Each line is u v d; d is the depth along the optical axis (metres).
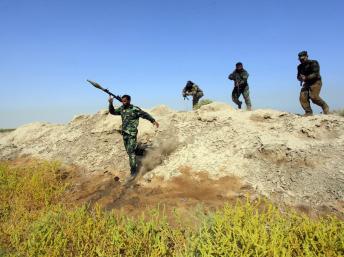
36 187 7.70
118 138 9.69
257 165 7.11
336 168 6.40
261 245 4.08
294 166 6.77
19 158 10.83
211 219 5.02
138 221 5.43
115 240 4.86
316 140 7.37
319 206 5.69
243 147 7.72
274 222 4.85
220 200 6.30
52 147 10.77
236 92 10.82
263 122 8.69
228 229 4.50
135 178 7.61
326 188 6.01
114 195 7.08
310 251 4.09
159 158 8.23
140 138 9.21
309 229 4.50
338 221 4.89
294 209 5.73
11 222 6.18
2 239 5.49
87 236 5.04
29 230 5.55
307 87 8.57
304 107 8.73
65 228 5.45
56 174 8.70
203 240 4.50
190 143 8.51
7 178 8.62
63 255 4.86
